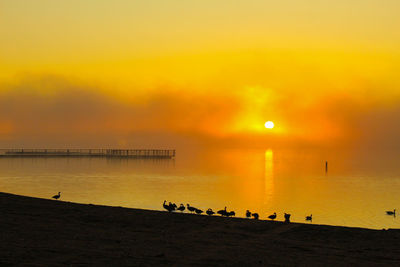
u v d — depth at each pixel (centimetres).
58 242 2092
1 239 2078
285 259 1962
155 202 7212
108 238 2248
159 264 1788
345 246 2302
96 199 7481
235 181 11188
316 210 6744
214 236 2414
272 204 7325
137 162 19512
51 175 12325
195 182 10831
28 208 2975
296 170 15650
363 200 7900
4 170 14075
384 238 2481
